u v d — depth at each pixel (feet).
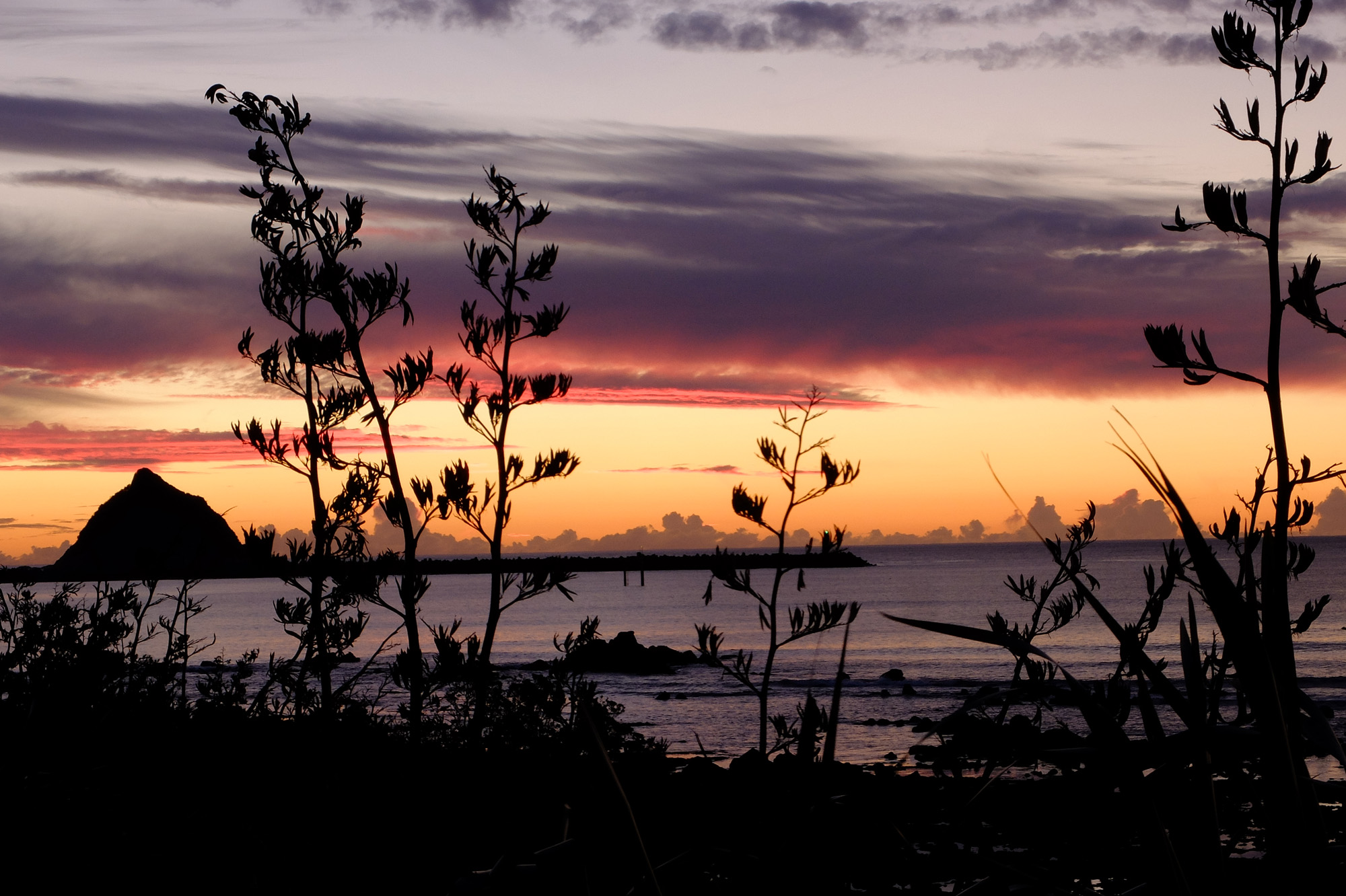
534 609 305.73
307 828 18.84
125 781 17.34
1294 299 16.60
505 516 34.68
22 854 14.30
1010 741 5.73
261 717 25.81
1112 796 4.33
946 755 6.08
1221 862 3.90
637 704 102.73
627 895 7.11
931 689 109.09
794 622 24.41
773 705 98.43
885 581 416.26
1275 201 18.07
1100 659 118.62
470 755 28.91
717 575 25.12
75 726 16.21
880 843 5.46
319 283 35.09
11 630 17.37
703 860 7.11
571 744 30.07
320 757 23.57
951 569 552.82
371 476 33.58
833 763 6.37
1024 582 22.74
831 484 25.08
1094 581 4.43
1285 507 9.93
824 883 5.74
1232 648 3.83
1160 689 4.25
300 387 34.63
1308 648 140.67
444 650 32.37
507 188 35.19
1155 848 4.08
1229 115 18.51
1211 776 4.07
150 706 19.36
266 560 29.35
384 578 31.65
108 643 18.49
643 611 279.28
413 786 23.85
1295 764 3.88
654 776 21.91
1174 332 17.08
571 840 7.29
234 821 18.07
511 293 35.17
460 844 20.21
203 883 15.37
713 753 67.77
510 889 7.05
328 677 29.22
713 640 24.52
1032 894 4.41
